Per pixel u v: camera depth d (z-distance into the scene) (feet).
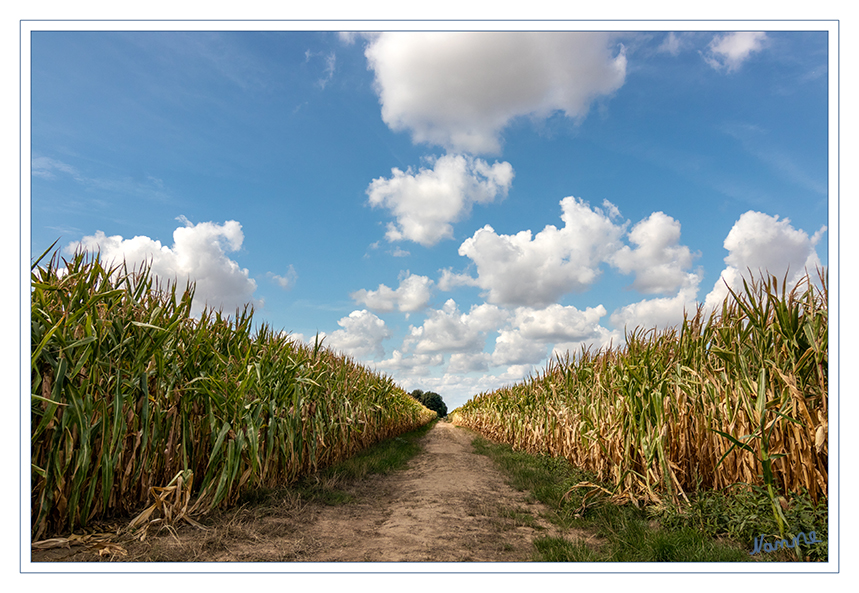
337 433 28.71
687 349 18.30
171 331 14.60
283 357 22.16
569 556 12.45
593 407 24.08
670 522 14.40
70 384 11.53
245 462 17.02
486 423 61.11
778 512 12.09
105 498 12.41
